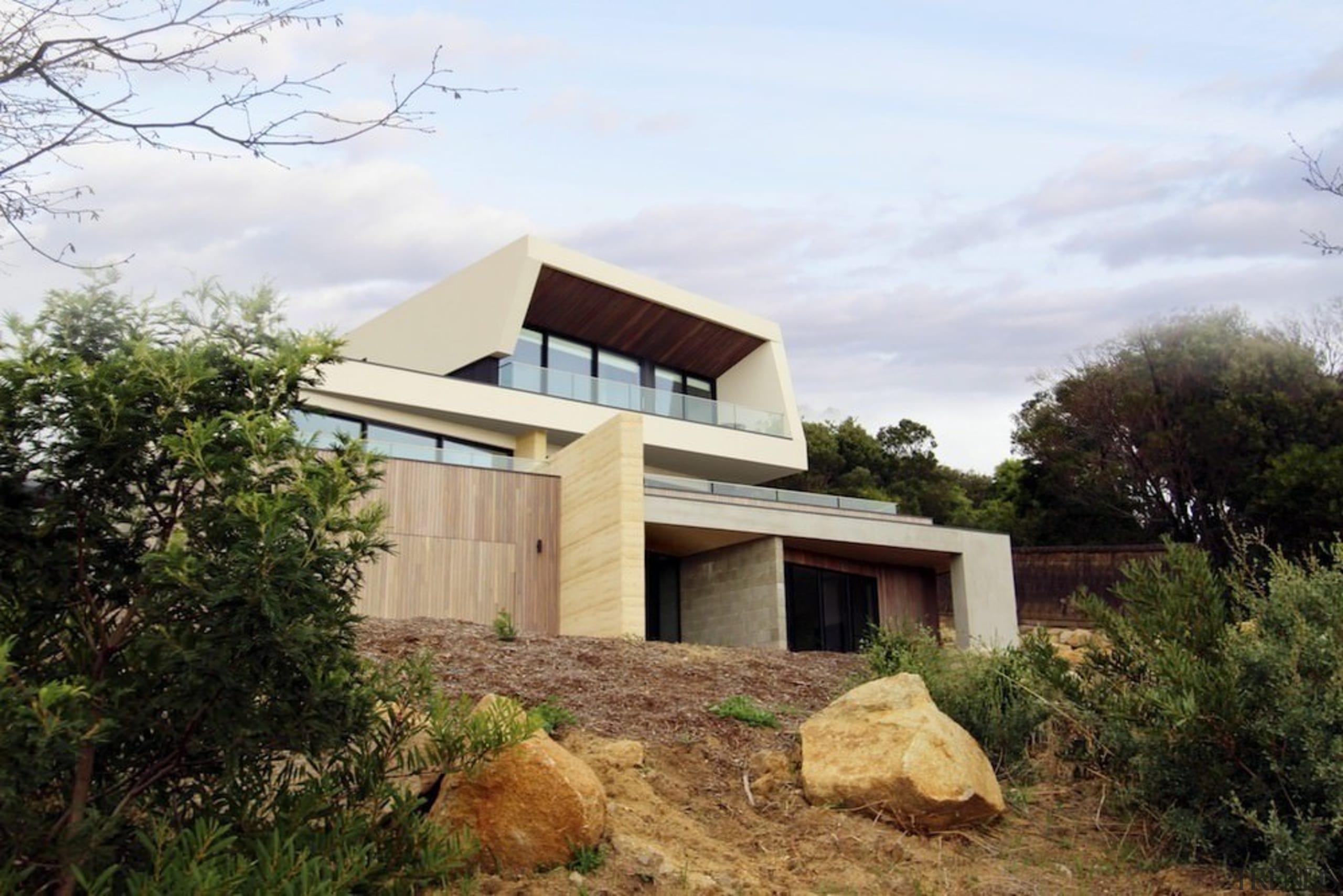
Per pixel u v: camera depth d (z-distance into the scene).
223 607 4.56
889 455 51.78
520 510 21.75
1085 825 7.91
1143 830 7.73
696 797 7.84
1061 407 38.59
